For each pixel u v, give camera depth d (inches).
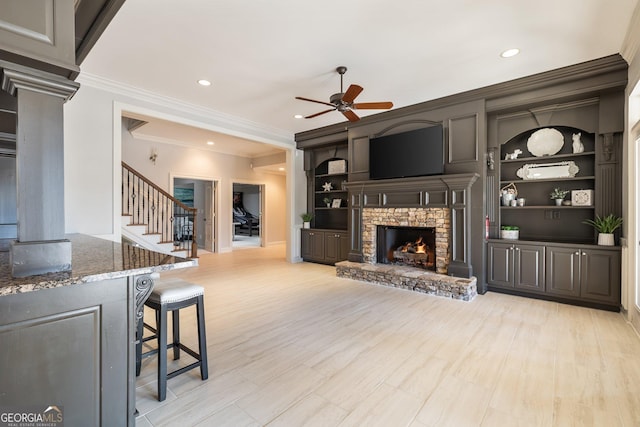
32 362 47.7
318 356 97.7
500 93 157.9
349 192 221.0
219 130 209.9
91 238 114.3
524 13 101.1
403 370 89.1
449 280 161.0
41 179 51.9
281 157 344.8
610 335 112.7
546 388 80.0
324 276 214.1
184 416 69.4
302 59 132.2
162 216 280.2
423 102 183.3
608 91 139.9
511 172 181.3
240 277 211.2
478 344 105.9
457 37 115.3
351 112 148.3
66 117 142.9
